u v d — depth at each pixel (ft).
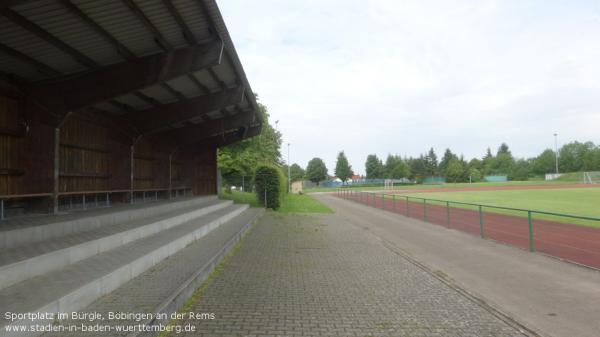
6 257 17.42
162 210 42.47
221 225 46.37
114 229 27.89
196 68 30.91
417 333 16.17
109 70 30.68
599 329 16.84
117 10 23.43
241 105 57.41
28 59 26.86
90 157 40.24
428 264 29.94
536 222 52.13
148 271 22.26
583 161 374.63
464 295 21.67
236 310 18.49
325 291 22.22
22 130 29.40
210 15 26.58
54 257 18.57
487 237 43.24
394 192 169.17
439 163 404.57
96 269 18.78
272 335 15.58
